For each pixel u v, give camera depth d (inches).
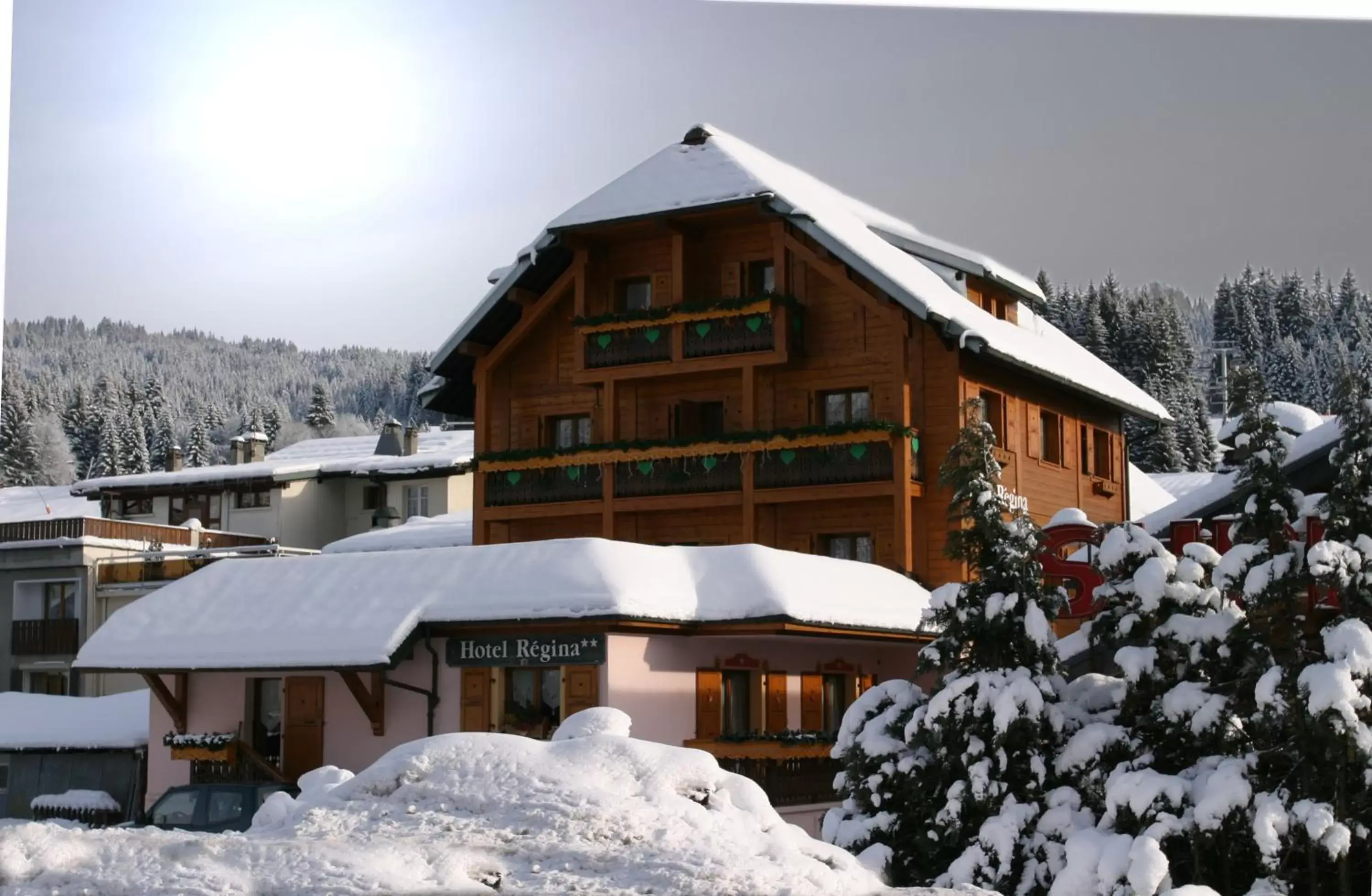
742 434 1234.6
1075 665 730.2
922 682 1111.0
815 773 944.3
